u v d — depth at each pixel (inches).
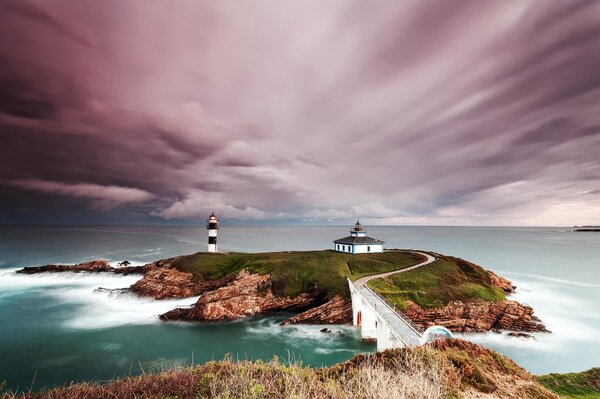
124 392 422.9
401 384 423.2
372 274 2551.7
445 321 2007.9
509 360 597.3
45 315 2234.3
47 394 439.2
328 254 3161.9
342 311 2103.8
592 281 3570.4
